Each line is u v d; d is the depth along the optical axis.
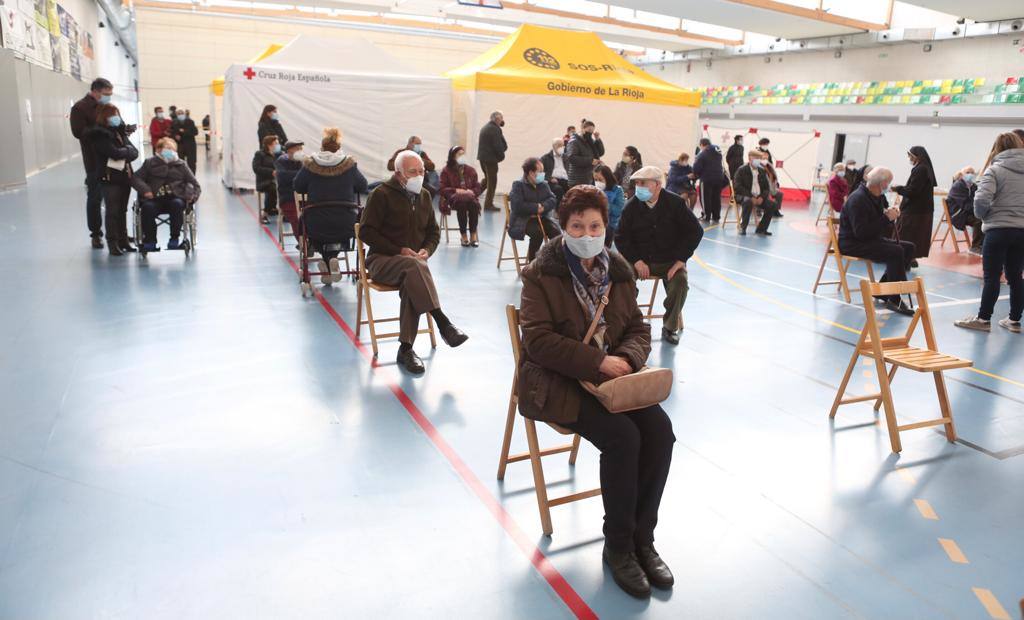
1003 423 4.34
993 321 6.85
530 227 7.75
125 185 7.73
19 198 11.49
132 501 3.02
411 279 4.71
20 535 2.74
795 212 16.20
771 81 22.14
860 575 2.76
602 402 2.59
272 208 10.87
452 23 27.08
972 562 2.88
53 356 4.68
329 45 14.59
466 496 3.21
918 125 17.98
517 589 2.58
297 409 4.05
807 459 3.74
